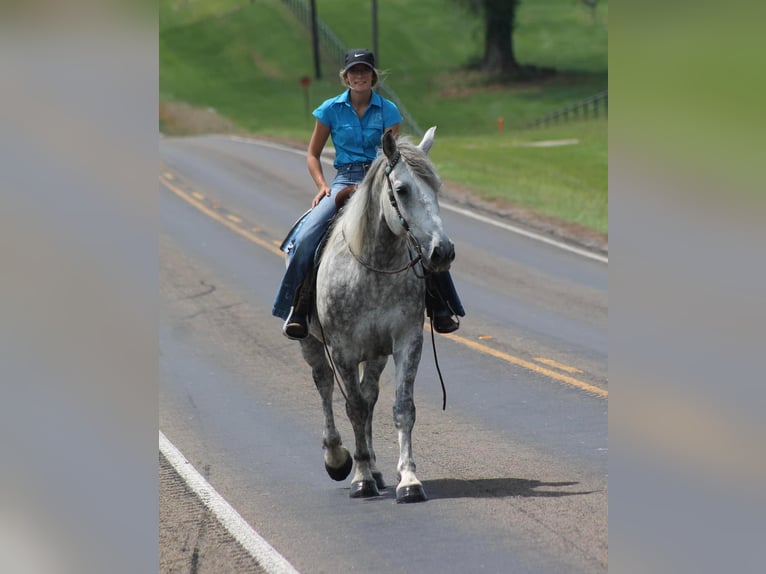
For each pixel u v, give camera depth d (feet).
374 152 42.83
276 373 64.75
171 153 180.65
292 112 285.64
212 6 374.22
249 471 45.03
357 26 356.18
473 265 99.66
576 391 58.49
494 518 37.22
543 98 298.35
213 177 152.76
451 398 57.62
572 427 50.96
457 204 129.59
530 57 348.18
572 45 360.69
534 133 231.09
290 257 42.96
